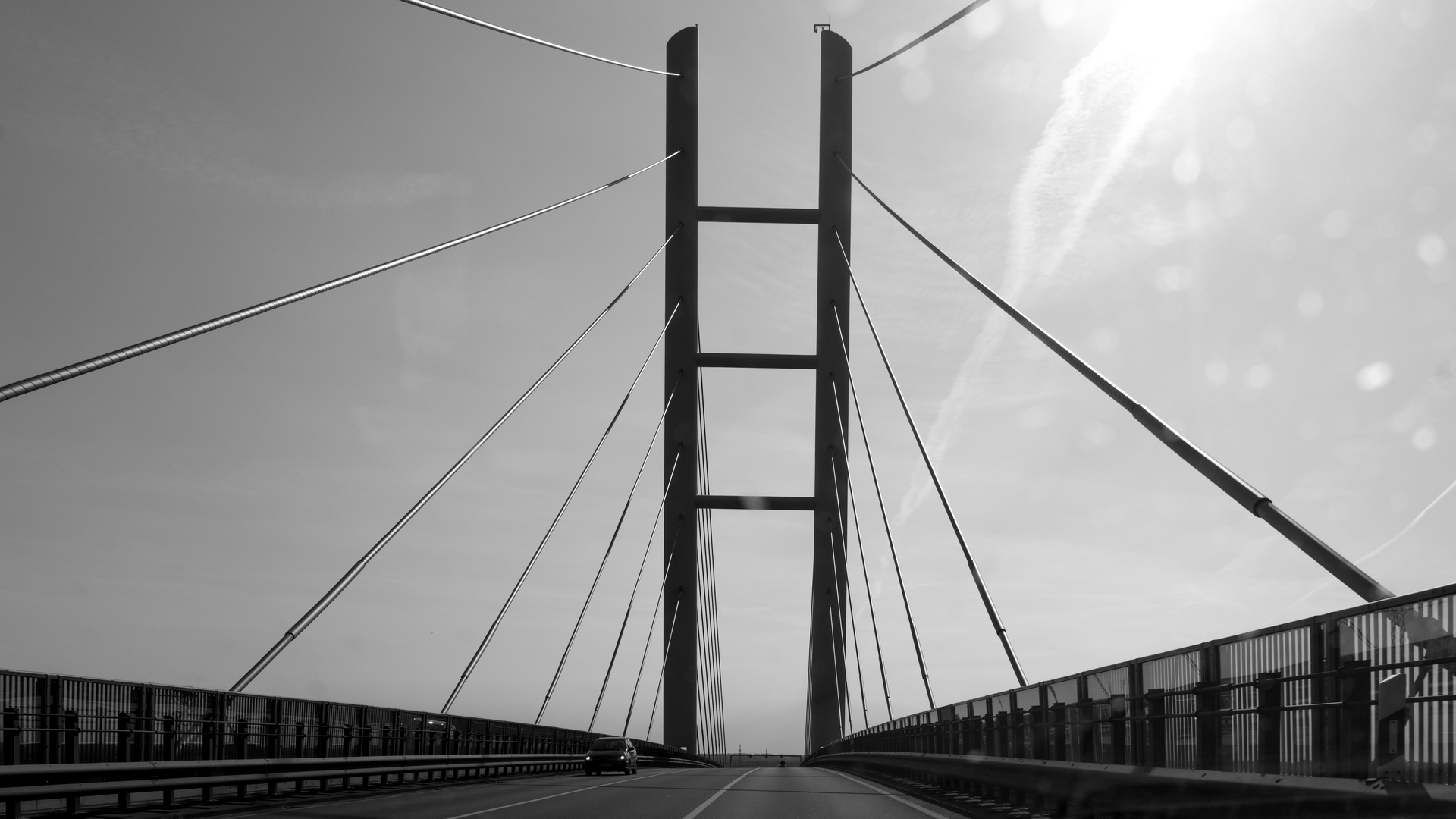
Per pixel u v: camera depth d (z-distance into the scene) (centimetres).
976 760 2133
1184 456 1711
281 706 2322
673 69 6956
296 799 2253
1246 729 1115
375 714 2861
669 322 6875
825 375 6812
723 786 3042
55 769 1538
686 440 6925
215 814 1811
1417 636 830
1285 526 1372
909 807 2158
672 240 6869
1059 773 1598
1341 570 1220
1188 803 1173
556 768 4778
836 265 6844
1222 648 1183
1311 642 993
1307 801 912
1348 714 927
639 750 5644
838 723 6675
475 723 3819
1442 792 747
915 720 3453
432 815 1814
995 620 3145
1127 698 1495
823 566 6756
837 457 6800
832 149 6881
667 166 6894
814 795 2570
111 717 1747
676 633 6881
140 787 1745
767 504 6912
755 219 6831
